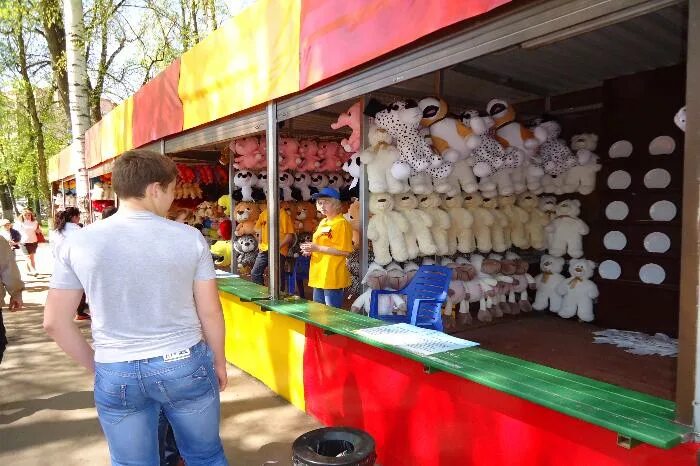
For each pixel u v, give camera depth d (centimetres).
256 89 377
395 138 419
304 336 356
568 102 522
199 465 194
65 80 1385
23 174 2361
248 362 441
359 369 300
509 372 219
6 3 1172
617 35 331
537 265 576
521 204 536
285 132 643
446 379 242
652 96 453
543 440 200
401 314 414
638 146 471
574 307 514
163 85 545
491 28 211
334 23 289
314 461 196
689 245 153
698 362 155
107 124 789
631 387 338
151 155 187
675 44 358
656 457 165
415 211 448
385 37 252
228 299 474
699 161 149
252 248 709
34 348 543
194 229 190
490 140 466
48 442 327
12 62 1759
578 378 212
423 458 256
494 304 518
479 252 524
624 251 489
